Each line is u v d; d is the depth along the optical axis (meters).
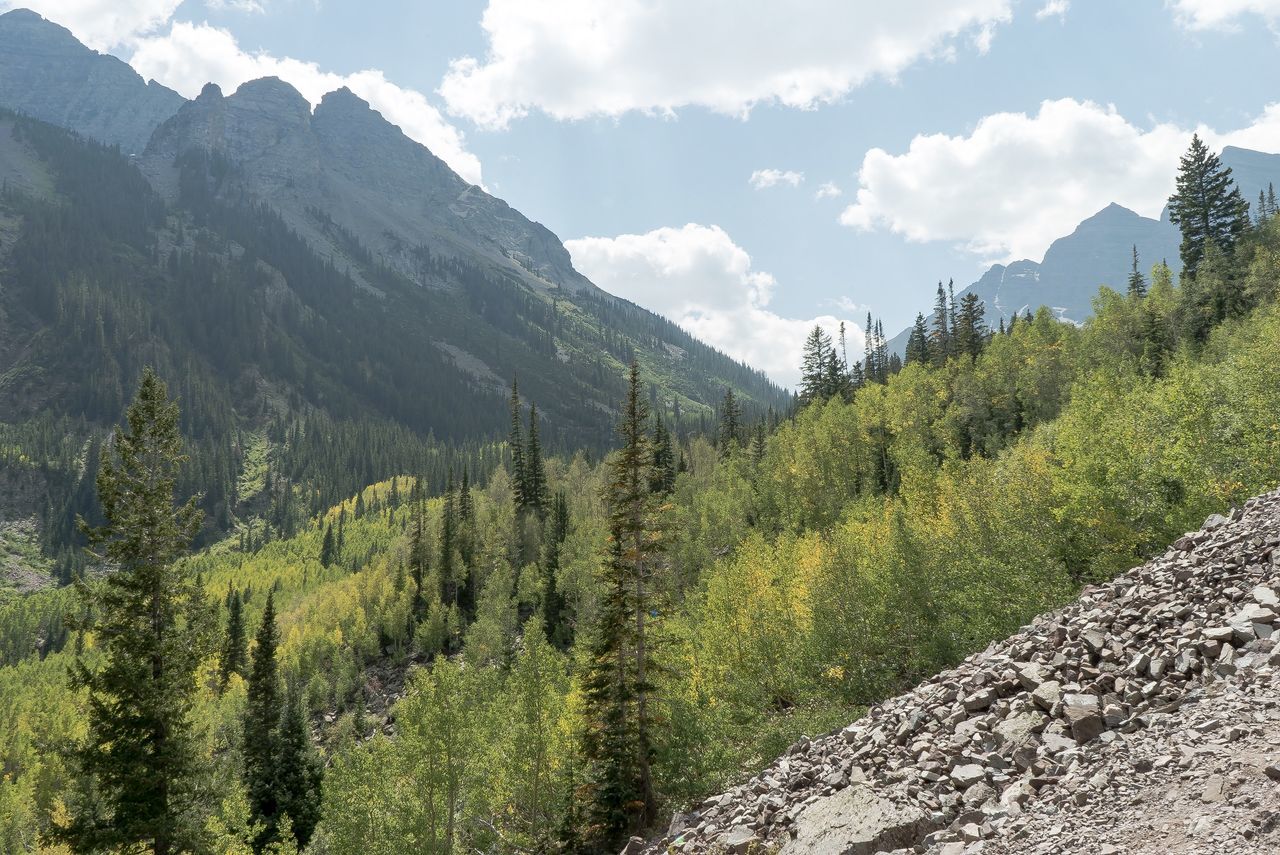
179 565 27.48
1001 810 9.90
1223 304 86.88
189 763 26.00
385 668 98.06
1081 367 88.25
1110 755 10.02
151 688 25.27
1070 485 37.94
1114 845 7.91
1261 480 29.06
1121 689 11.72
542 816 38.38
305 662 97.44
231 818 40.59
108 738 25.17
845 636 36.69
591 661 33.22
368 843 39.44
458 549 113.12
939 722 13.71
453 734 38.59
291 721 57.91
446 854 37.62
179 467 28.62
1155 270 105.69
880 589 38.34
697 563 79.50
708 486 116.00
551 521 112.12
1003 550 37.19
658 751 30.36
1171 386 39.22
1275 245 90.81
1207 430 33.59
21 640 153.38
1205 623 12.43
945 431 94.50
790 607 47.75
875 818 10.70
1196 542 16.14
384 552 158.38
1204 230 103.62
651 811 30.05
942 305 145.25
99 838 24.22
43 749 25.56
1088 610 15.45
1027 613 30.78
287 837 46.19
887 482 90.19
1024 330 107.94
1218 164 102.50
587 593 76.94
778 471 95.38
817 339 147.38
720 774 29.45
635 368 34.44
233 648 91.19
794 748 16.70
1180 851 7.26
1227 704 9.89
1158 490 34.16
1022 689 13.25
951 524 47.31
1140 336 91.75
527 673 39.06
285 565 175.75
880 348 167.00
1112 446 37.88
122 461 27.31
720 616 49.62
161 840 24.91
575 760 35.00
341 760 45.03
